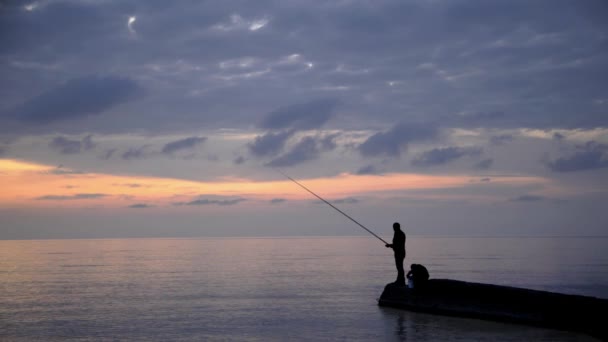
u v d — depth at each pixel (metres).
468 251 50.44
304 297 15.88
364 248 63.50
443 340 9.83
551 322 10.88
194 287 18.56
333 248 64.06
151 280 21.25
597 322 10.24
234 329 11.10
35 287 18.95
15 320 12.23
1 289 18.34
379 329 10.95
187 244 91.12
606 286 18.27
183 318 12.38
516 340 9.76
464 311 12.27
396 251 14.56
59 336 10.52
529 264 30.06
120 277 22.80
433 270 25.42
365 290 17.52
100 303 14.83
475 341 9.73
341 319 12.13
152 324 11.67
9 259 38.97
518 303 11.58
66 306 14.30
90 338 10.33
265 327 11.27
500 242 96.94
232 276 22.86
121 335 10.59
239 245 82.38
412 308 13.30
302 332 10.74
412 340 9.88
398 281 14.49
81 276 23.47
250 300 15.26
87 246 78.25
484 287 12.27
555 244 81.12
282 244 89.00
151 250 58.06
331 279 21.23
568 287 18.11
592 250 53.28
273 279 21.33
